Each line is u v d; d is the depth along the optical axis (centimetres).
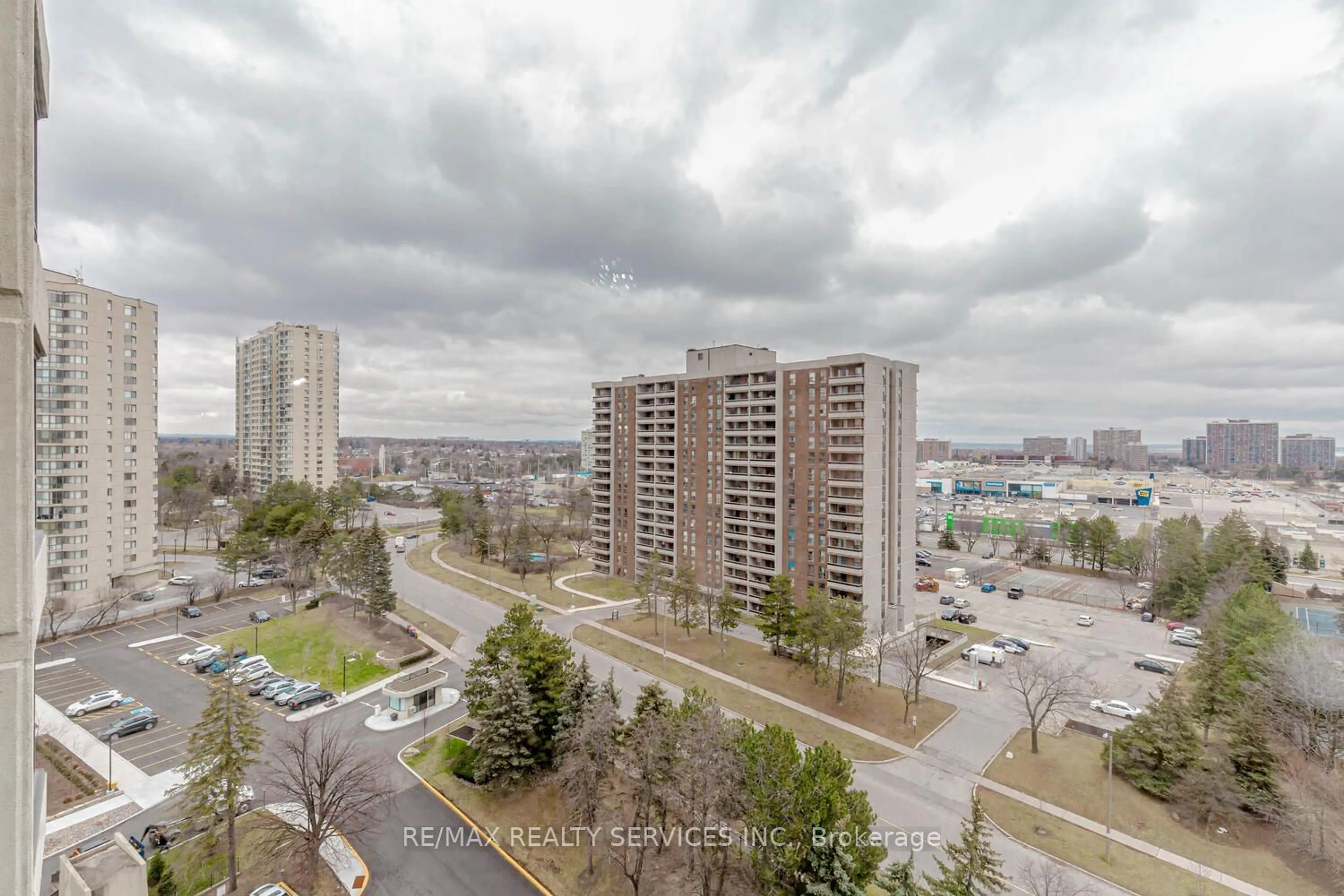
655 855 3064
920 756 4062
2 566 492
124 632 6122
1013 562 10431
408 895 2802
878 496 6181
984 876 2441
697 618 6662
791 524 6675
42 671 5178
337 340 13912
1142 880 2934
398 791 3562
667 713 3412
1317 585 8600
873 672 5538
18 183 495
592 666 5597
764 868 2545
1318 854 2978
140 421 7262
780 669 5559
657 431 8119
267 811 3272
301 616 6656
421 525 12950
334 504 11400
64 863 1305
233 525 11294
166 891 2639
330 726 4312
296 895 2758
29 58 504
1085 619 6975
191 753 3275
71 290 6569
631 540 8675
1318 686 3766
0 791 491
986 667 5734
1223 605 5756
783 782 2602
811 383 6450
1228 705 4006
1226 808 3325
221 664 5122
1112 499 16875
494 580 8675
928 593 8462
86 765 3747
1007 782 3762
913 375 6744
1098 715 4756
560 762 3541
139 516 7256
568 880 2919
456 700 4788
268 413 13500
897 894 2316
